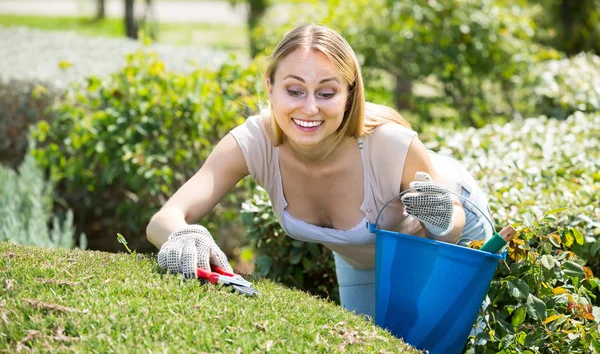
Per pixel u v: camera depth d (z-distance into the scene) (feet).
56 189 18.94
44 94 18.80
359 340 6.97
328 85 8.23
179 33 59.26
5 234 13.43
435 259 7.91
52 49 23.35
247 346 6.38
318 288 12.46
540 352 9.08
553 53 23.29
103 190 17.10
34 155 16.56
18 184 15.62
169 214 8.50
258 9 40.01
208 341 6.37
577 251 10.60
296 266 12.19
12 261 7.67
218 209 16.98
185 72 19.77
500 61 22.31
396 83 27.86
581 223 10.87
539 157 13.28
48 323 6.40
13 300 6.68
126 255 8.46
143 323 6.55
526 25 23.25
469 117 23.07
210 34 59.31
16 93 19.04
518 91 22.98
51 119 18.85
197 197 8.78
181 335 6.46
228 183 9.11
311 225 9.34
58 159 17.48
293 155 8.98
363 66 22.72
